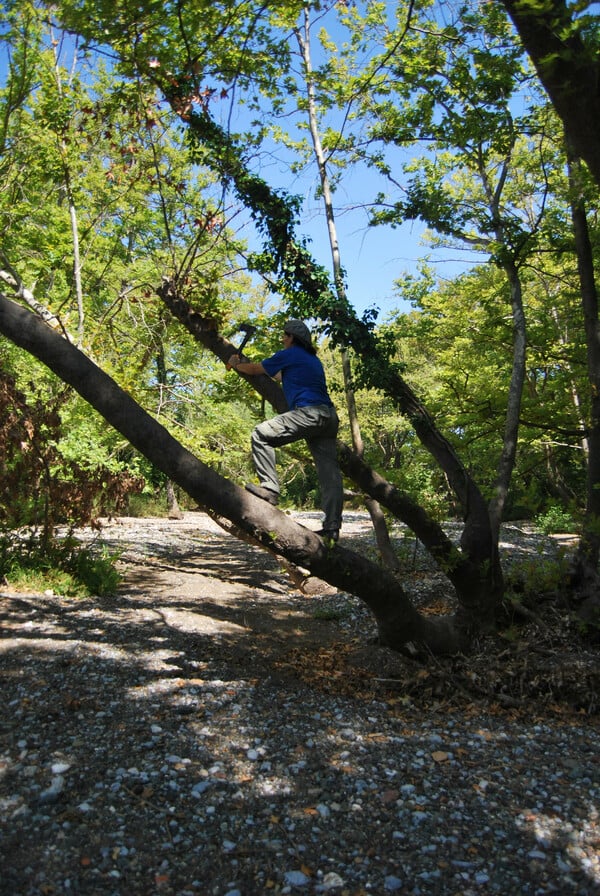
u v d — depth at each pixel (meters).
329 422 4.71
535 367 12.14
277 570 12.71
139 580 10.88
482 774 4.02
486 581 6.34
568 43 3.26
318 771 3.91
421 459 10.78
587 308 7.92
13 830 3.12
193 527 20.20
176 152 9.30
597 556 7.45
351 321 6.90
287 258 6.88
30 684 5.04
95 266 12.27
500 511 6.72
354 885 2.89
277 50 6.47
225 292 11.71
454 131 7.90
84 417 11.33
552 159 8.35
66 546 9.48
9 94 7.63
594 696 5.54
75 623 7.08
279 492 4.74
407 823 3.39
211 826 3.27
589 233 8.17
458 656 5.98
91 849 3.03
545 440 11.38
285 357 4.85
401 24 8.12
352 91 8.98
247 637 7.32
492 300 11.05
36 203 9.84
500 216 7.96
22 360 11.83
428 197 8.20
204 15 5.23
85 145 8.70
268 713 4.83
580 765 4.24
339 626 8.29
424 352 23.64
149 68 5.70
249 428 14.98
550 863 3.09
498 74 7.08
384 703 5.37
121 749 4.01
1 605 7.57
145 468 17.19
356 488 7.66
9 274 8.19
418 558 12.41
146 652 6.18
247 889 2.84
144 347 10.61
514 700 5.48
